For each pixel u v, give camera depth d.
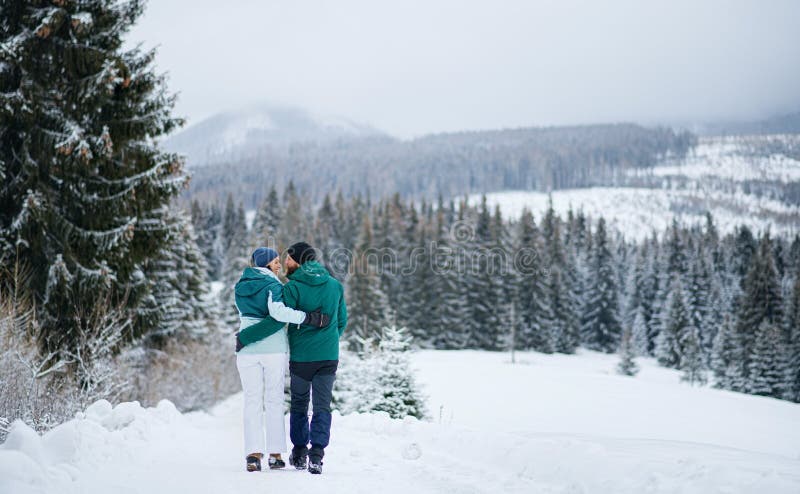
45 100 11.67
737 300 78.31
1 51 10.73
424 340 60.09
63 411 7.23
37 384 7.50
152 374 21.47
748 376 54.09
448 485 4.82
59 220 11.62
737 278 83.56
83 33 11.71
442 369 38.22
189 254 28.84
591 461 4.87
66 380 9.57
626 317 81.50
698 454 5.23
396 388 13.06
